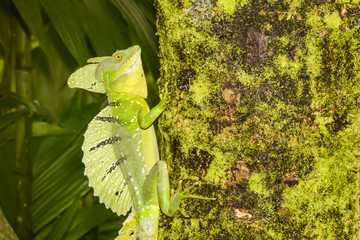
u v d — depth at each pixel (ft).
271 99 5.31
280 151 5.30
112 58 5.66
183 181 5.41
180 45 5.41
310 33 5.31
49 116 7.97
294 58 5.31
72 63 9.96
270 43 5.32
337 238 5.28
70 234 7.61
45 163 7.92
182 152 5.41
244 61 5.33
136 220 5.61
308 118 5.30
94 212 7.75
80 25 6.24
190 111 5.39
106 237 8.81
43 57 10.62
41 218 7.68
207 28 5.36
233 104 5.33
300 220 5.28
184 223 5.41
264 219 5.30
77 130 7.93
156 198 5.54
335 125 5.32
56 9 6.25
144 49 6.07
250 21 5.33
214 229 5.34
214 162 5.36
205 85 5.37
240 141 5.32
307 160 5.30
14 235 6.79
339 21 5.32
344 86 5.32
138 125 5.64
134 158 5.63
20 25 8.38
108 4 6.32
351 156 5.32
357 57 5.33
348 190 5.31
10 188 7.64
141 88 5.69
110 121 5.68
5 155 7.76
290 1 5.32
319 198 5.29
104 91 5.73
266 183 5.30
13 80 8.66
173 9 5.42
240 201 5.32
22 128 7.64
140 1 6.26
